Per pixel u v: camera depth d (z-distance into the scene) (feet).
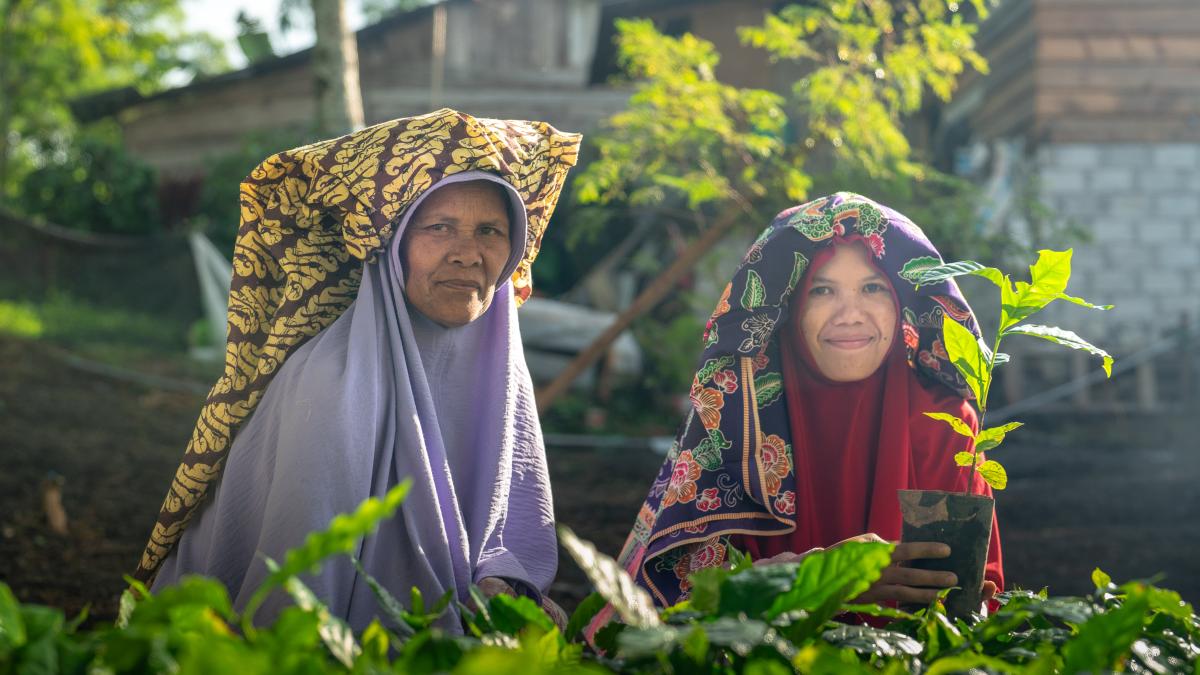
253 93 60.59
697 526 9.57
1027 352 39.73
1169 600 5.90
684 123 21.50
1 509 22.67
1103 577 6.98
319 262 9.41
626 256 46.09
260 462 9.18
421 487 8.92
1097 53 40.96
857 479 9.64
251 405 9.41
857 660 5.75
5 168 73.05
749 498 9.62
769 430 9.63
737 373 9.73
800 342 9.68
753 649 5.32
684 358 37.58
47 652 4.74
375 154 9.05
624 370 42.42
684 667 5.37
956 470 9.55
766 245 9.54
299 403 8.83
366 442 8.81
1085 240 32.94
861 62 20.80
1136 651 5.99
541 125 9.84
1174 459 32.30
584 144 43.91
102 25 69.41
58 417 32.48
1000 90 44.52
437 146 9.04
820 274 9.53
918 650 5.91
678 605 6.02
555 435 36.55
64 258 55.67
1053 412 38.17
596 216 24.84
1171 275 41.04
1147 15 40.91
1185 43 40.93
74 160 61.93
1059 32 40.91
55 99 76.28
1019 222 38.83
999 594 7.55
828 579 5.75
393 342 9.14
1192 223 41.04
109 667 4.65
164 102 62.28
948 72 21.04
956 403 9.61
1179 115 41.01
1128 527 23.72
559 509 25.67
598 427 38.40
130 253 54.85
